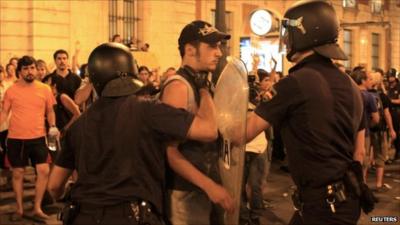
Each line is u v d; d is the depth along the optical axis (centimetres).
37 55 1288
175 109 273
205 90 303
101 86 280
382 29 2956
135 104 272
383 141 868
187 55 315
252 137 282
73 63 1190
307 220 276
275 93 278
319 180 272
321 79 277
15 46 1276
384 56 2989
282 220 691
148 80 792
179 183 301
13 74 961
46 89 666
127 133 267
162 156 279
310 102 272
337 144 276
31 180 885
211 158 306
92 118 277
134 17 1594
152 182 271
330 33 282
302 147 275
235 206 288
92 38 1423
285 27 295
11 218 657
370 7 2848
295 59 294
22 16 1282
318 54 284
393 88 1261
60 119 690
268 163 646
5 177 820
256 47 1205
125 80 279
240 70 286
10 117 662
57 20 1332
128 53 286
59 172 293
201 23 317
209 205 308
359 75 813
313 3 286
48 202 720
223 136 294
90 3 1414
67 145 288
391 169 1084
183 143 297
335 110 275
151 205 268
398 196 838
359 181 276
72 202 272
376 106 797
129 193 262
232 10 1925
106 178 266
